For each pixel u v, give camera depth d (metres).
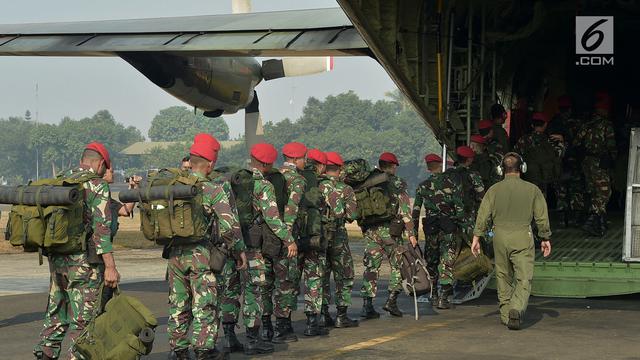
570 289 11.26
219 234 7.46
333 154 9.95
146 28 15.90
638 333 9.40
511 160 9.93
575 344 8.73
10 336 9.89
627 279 11.02
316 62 20.06
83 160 7.48
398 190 10.56
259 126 20.64
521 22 15.71
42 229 6.88
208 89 18.42
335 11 15.52
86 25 16.70
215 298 7.55
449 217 11.49
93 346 6.59
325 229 9.72
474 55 15.12
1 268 18.72
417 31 13.84
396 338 9.28
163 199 7.25
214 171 8.57
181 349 7.66
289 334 9.23
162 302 12.82
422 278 10.64
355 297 13.45
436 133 15.15
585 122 14.81
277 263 9.14
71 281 7.15
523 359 7.96
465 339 9.12
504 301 10.02
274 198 8.42
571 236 14.20
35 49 15.82
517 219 9.82
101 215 7.14
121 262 20.11
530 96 18.75
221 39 14.95
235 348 8.73
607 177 13.86
